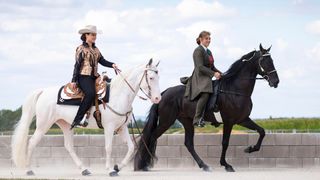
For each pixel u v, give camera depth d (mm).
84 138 18281
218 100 16531
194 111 16672
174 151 18000
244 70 16562
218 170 17016
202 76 16516
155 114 17016
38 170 17250
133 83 15055
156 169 17516
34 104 15656
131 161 18016
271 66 16312
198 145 17891
